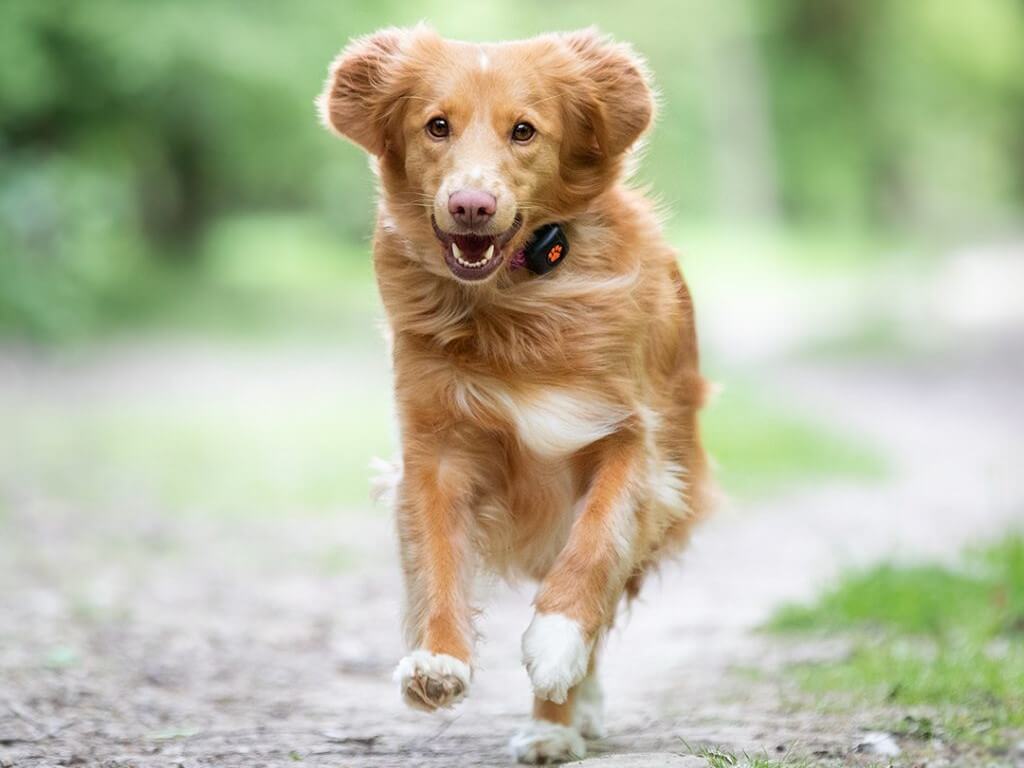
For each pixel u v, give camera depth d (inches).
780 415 850.1
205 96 1379.2
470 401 257.1
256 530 550.9
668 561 311.4
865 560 484.4
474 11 1456.7
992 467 650.2
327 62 1389.0
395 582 467.2
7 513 555.8
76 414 843.4
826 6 2472.9
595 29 271.4
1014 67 2527.1
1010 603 368.8
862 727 277.4
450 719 308.3
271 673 348.8
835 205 2522.1
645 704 319.6
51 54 1330.0
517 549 274.7
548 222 261.1
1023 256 2212.1
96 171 1412.4
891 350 1306.6
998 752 257.4
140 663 348.5
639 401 262.2
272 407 889.5
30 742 273.3
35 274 1159.0
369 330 1368.1
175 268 1590.8
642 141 274.2
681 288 290.2
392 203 264.5
